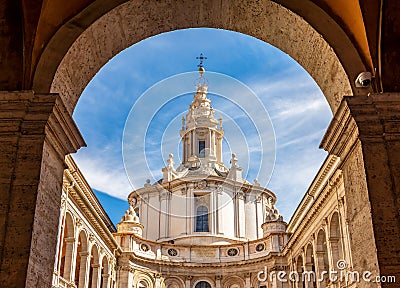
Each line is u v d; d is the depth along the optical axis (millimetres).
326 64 10094
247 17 10789
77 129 9508
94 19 9453
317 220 31297
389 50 9031
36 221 8039
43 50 9117
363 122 8516
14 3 8977
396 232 7758
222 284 45875
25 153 8328
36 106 8492
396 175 8133
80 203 28594
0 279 7484
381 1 8984
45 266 8484
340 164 9812
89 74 10656
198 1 10344
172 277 45656
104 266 37438
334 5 9586
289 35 10609
